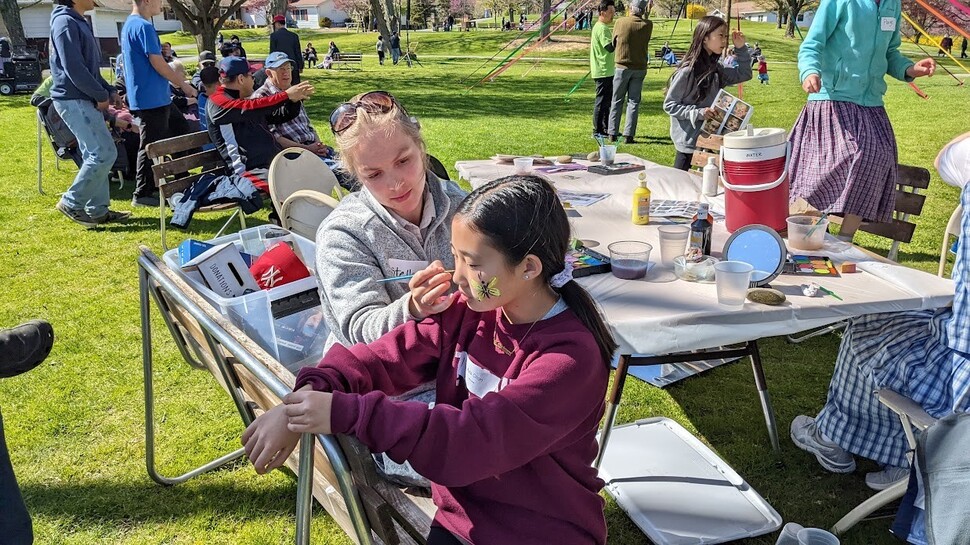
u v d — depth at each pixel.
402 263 1.97
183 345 2.45
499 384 1.49
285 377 1.51
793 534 2.10
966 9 8.39
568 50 32.34
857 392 2.66
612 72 9.91
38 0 33.75
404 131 1.87
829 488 2.76
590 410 1.42
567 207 3.24
